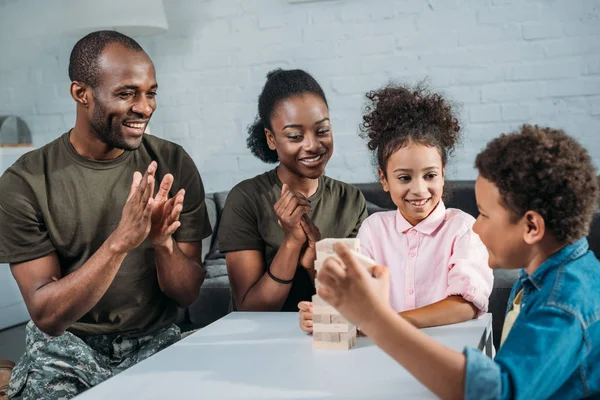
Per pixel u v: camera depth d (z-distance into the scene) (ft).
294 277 5.12
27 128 11.45
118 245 4.05
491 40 9.86
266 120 5.21
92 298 4.23
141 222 3.98
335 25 10.49
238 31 10.94
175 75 11.30
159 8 10.12
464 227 4.39
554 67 9.66
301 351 3.58
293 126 4.95
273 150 5.66
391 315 2.73
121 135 4.62
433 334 3.76
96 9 9.94
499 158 2.99
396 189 4.41
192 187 5.16
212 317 8.10
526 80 9.78
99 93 4.53
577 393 2.81
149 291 4.94
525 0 9.68
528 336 2.73
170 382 3.16
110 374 4.64
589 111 9.57
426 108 4.40
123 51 4.56
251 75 10.94
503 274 7.64
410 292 4.47
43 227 4.70
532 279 2.99
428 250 4.47
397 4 10.19
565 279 2.87
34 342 4.69
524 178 2.89
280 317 4.39
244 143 11.11
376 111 4.61
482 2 9.85
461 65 10.01
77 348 4.59
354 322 2.81
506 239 3.04
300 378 3.14
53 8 11.13
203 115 11.24
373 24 10.32
